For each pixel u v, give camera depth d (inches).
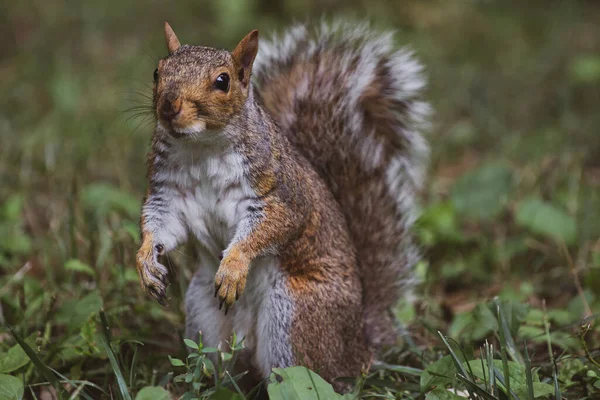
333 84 370.6
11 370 293.6
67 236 430.0
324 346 314.7
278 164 302.5
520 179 520.7
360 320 334.0
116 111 605.0
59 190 503.2
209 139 287.0
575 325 349.7
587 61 678.5
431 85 668.1
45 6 792.9
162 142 295.4
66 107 616.7
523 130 617.6
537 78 690.8
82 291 374.9
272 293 311.3
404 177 389.4
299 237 310.7
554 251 442.9
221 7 741.9
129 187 504.1
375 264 361.1
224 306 322.7
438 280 421.7
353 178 364.5
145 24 780.6
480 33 772.6
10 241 431.2
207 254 317.7
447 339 301.6
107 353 286.8
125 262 390.0
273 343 311.1
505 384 274.1
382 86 382.9
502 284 423.2
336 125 362.6
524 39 778.2
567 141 583.8
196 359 288.0
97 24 761.6
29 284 371.6
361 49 386.0
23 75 673.6
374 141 366.6
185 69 280.2
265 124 303.9
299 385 261.9
